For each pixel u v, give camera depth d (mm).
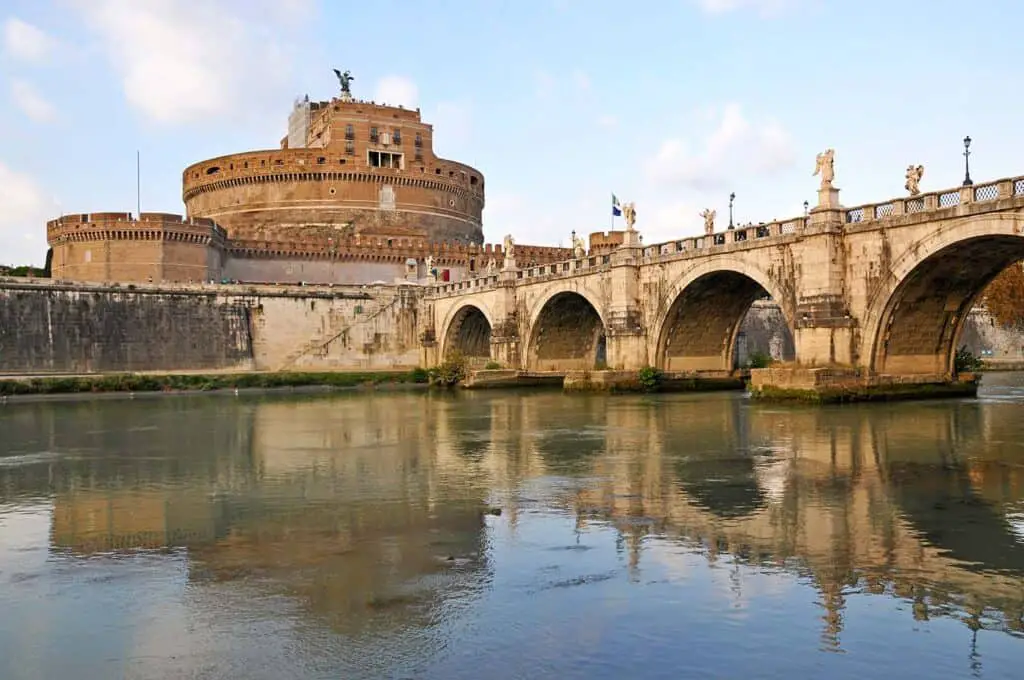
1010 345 117438
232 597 15609
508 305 81500
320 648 13195
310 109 148750
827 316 47531
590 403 55812
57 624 14422
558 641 13297
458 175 136250
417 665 12523
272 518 21938
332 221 123750
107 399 68750
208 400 66938
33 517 22594
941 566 16703
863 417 40938
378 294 99625
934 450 30547
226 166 128250
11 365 77625
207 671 12492
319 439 38594
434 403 60562
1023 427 36500
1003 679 11820
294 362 93938
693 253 58938
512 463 30156
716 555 17672
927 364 50094
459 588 15859
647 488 24844
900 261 44625
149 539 19969
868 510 21438
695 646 13031
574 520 21016
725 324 65438
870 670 12141
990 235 39719
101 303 83375
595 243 127188
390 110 130000
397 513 22219
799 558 17359
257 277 109625
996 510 21234
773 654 12695
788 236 50469
